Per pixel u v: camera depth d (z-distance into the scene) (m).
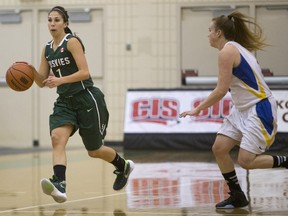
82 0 24.97
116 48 24.80
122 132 24.72
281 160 9.11
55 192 9.04
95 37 24.92
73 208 9.78
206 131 21.80
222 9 24.23
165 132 22.20
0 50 25.34
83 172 15.48
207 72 24.36
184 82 24.44
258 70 9.14
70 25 25.03
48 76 9.95
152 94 22.77
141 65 24.66
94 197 11.02
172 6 24.45
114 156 10.30
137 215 8.98
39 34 25.19
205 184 12.66
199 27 24.33
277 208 9.48
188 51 24.47
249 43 9.41
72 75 9.29
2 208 9.89
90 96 9.57
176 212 9.20
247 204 9.68
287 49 23.69
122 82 24.78
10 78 9.57
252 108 9.05
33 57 25.17
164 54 24.53
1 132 25.39
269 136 9.07
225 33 9.34
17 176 14.77
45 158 19.84
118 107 24.77
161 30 24.53
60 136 9.41
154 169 15.95
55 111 9.63
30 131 25.22
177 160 18.50
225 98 21.80
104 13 24.86
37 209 9.74
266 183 12.59
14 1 25.31
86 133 9.70
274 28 23.84
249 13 24.08
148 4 24.56
